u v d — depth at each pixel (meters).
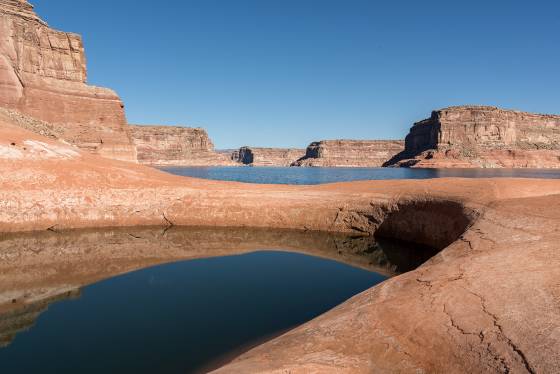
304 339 8.12
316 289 15.48
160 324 11.67
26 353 9.71
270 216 30.25
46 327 11.49
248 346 10.01
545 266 9.30
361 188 31.92
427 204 25.02
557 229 12.44
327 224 29.08
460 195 23.30
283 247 24.00
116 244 24.30
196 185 34.03
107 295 14.67
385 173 142.25
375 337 7.63
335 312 9.91
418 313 8.20
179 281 16.64
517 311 7.39
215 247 23.88
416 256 21.64
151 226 29.66
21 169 29.55
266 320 11.96
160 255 21.73
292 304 13.58
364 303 9.55
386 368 6.74
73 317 12.33
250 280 16.80
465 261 10.96
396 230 26.50
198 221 30.22
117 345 10.13
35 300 14.11
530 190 22.12
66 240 25.06
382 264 19.95
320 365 6.86
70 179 30.52
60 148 34.31
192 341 10.37
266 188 34.22
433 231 23.72
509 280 8.84
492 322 7.25
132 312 12.77
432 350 6.96
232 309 13.05
